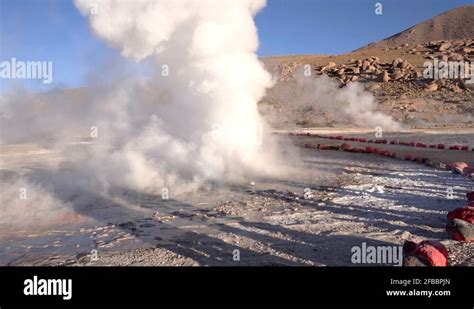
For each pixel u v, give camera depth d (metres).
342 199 9.08
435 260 4.77
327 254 5.59
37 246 6.37
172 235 6.71
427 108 40.69
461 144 21.45
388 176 12.02
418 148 19.95
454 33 114.50
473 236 5.99
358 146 21.14
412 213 7.74
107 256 5.78
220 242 6.24
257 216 7.80
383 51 75.00
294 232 6.68
